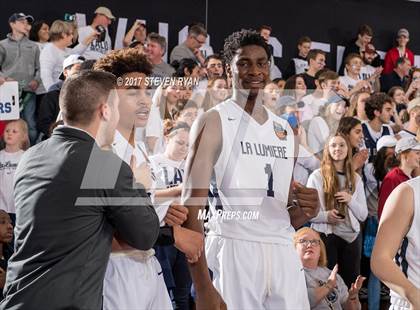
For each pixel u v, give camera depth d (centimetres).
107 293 271
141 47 614
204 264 274
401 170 499
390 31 794
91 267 246
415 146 495
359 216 507
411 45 807
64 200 244
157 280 286
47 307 240
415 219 265
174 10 695
